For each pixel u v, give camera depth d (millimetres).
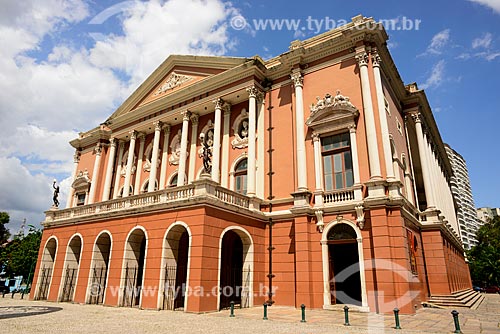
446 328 10039
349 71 17078
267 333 8992
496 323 11211
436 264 18781
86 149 30047
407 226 15633
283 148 18375
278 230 17047
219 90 20766
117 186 26234
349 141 16344
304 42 19453
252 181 17875
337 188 16172
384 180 14352
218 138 19734
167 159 23531
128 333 9031
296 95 18141
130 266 16531
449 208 30953
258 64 19359
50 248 22141
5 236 39156
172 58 24375
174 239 15414
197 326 10148
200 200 14164
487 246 50438
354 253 16328
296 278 15141
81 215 20141
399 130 19625
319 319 11656
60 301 18969
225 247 17672
